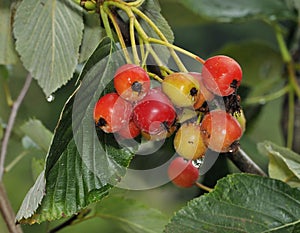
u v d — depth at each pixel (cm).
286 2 68
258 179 44
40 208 42
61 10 47
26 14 47
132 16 41
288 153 47
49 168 41
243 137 68
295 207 44
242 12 67
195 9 66
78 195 42
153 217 53
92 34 48
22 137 60
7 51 51
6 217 52
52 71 47
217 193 44
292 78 67
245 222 43
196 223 43
